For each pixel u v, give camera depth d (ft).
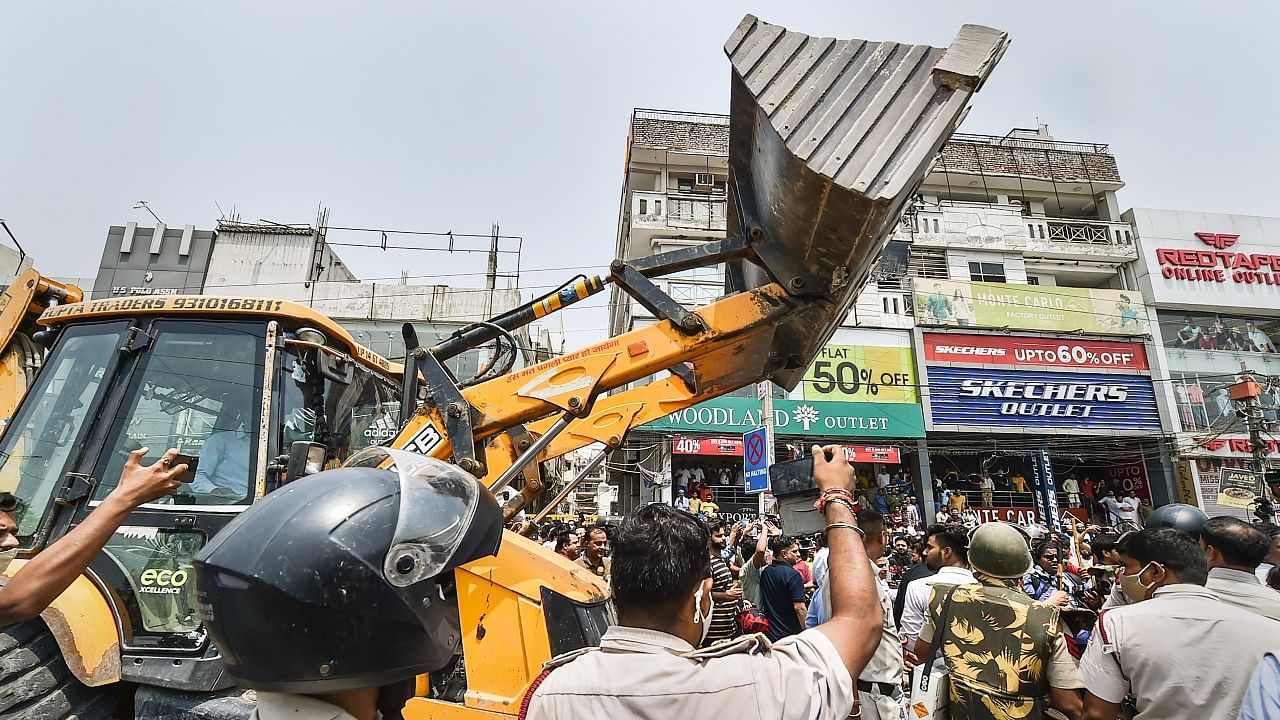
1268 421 61.57
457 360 58.65
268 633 4.03
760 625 15.29
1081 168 77.71
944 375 62.28
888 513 58.08
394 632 4.33
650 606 4.51
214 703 9.53
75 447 10.68
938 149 9.35
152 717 9.52
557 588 8.73
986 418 61.57
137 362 11.30
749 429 58.95
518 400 10.91
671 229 66.18
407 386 11.16
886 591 13.12
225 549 4.27
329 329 12.56
